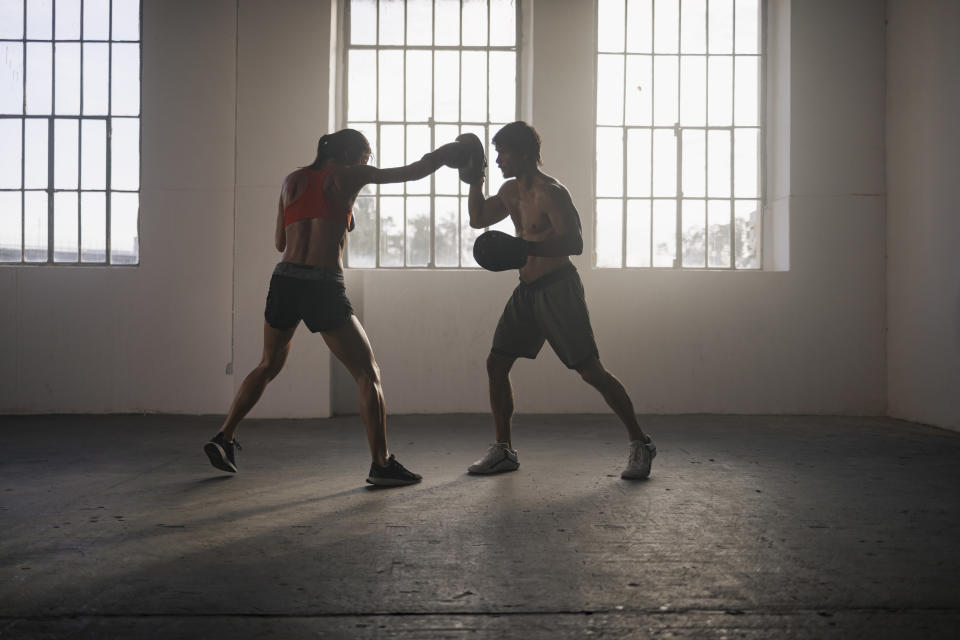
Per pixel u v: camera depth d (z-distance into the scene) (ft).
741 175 18.63
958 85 15.07
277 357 10.50
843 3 17.71
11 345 17.30
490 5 18.45
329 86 17.24
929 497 9.23
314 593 5.77
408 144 18.47
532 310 10.62
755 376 17.69
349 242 18.31
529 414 17.47
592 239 17.66
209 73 17.43
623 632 5.07
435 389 17.56
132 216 17.80
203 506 8.66
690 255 18.60
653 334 17.69
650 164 18.54
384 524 7.84
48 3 17.81
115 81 17.80
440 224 18.39
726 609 5.48
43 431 14.76
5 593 5.77
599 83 18.47
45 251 17.83
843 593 5.81
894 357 17.37
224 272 17.48
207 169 17.43
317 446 13.09
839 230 17.71
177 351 17.43
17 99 17.88
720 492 9.46
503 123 18.49
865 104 17.74
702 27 18.60
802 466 11.30
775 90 18.40
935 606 5.54
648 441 10.49
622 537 7.35
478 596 5.72
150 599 5.64
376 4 18.39
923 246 16.21
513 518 8.09
